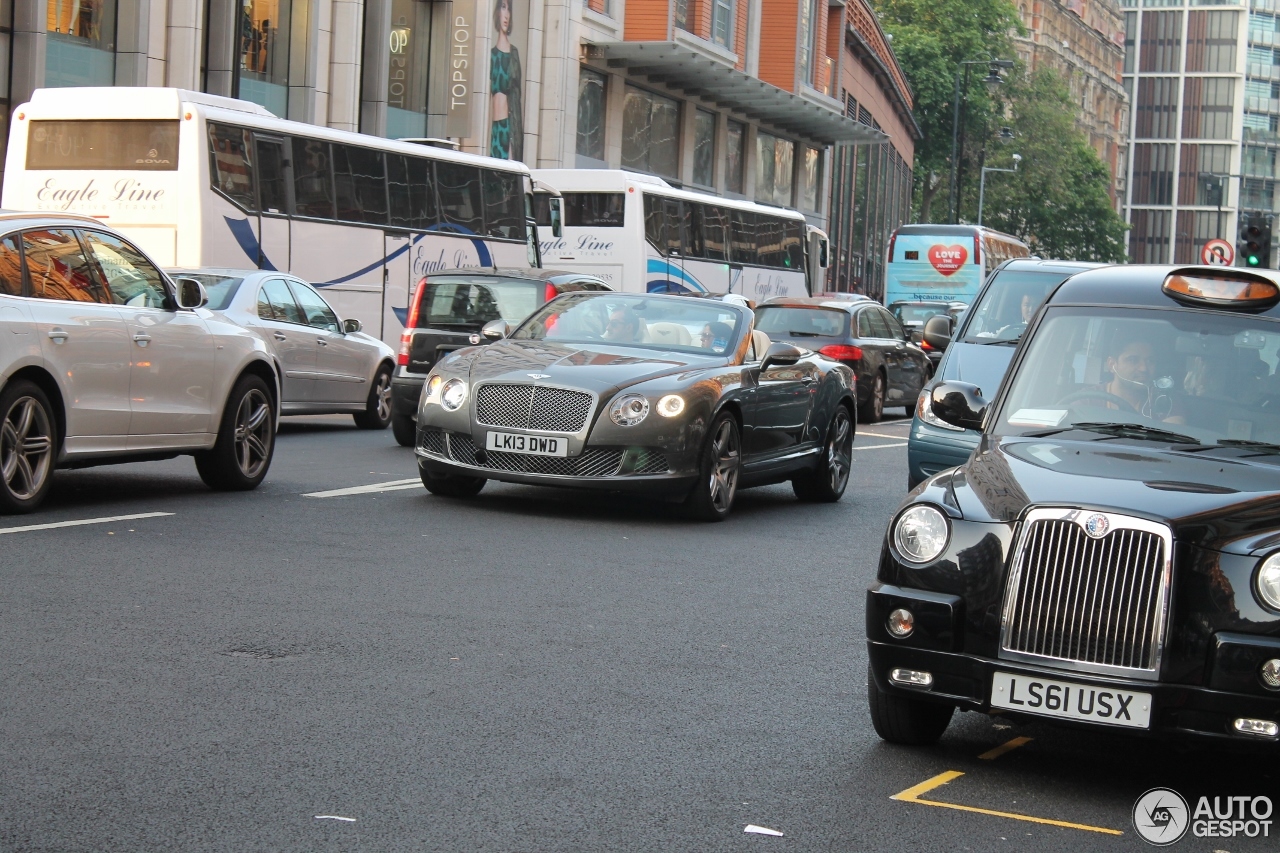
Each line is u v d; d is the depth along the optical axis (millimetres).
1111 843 6887
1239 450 8508
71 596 10820
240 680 8844
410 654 9703
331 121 47531
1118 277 9688
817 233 55656
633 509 17469
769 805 7152
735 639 10758
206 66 43156
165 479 18062
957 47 124625
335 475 19172
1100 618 7348
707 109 71562
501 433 16094
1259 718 7121
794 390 18500
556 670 9523
